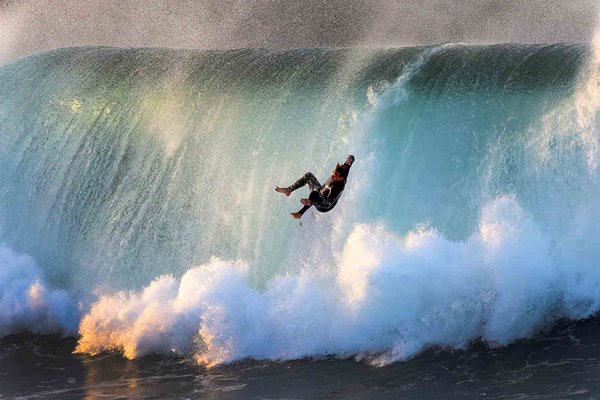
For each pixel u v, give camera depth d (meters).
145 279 58.59
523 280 48.31
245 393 44.66
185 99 62.81
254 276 55.28
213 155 59.66
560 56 55.06
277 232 55.59
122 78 66.25
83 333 54.50
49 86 67.94
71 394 46.72
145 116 63.34
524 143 51.75
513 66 55.16
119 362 51.09
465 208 52.16
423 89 55.81
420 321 48.28
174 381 47.38
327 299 50.09
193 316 51.50
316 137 57.12
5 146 66.75
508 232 49.38
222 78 63.09
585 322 47.81
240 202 57.59
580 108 50.75
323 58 62.44
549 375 43.00
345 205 54.00
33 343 55.69
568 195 50.25
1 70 70.75
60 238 62.16
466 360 45.94
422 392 42.75
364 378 45.19
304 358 48.38
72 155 64.25
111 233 60.56
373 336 48.47
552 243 49.78
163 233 59.06
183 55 67.44
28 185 64.69
